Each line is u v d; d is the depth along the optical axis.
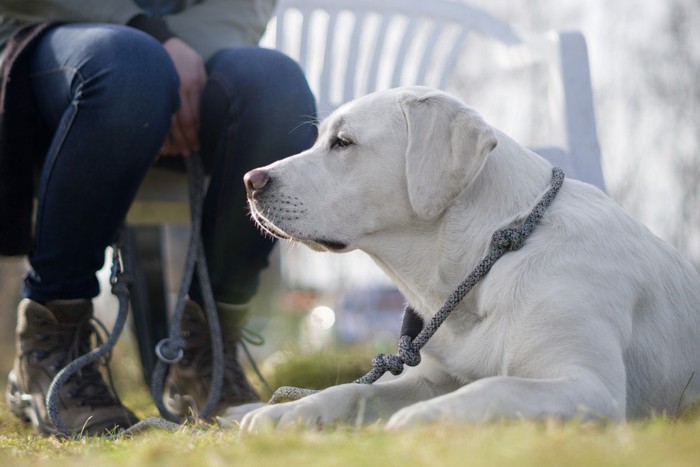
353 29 6.31
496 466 1.76
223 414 3.97
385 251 3.35
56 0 4.11
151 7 4.53
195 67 4.20
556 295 2.83
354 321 9.57
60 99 3.90
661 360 3.13
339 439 2.17
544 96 6.79
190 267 4.01
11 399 4.04
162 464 2.02
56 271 3.80
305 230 3.31
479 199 3.17
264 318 9.03
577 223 3.04
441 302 3.23
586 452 1.84
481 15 6.29
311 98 4.15
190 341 4.12
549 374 2.74
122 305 3.87
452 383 3.14
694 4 10.52
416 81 6.40
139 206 4.86
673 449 1.86
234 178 4.04
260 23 4.75
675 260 3.39
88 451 2.52
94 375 3.79
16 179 3.99
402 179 3.28
